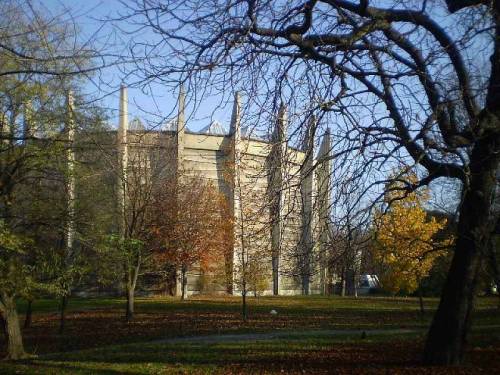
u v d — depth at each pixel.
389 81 8.61
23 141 13.23
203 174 32.97
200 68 8.07
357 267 10.66
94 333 21.34
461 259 10.09
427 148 7.96
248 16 8.43
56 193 14.95
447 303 10.21
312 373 10.31
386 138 8.16
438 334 10.26
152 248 26.92
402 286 23.12
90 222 15.40
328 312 28.45
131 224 22.25
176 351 13.41
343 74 8.55
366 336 16.12
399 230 17.91
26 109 13.20
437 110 7.96
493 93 9.14
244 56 8.57
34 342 19.52
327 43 8.98
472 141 8.99
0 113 13.04
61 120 13.23
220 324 22.72
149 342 17.20
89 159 14.15
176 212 29.72
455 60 8.45
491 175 9.62
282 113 8.79
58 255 15.05
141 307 32.34
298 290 46.22
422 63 8.23
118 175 14.97
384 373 9.91
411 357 11.36
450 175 9.05
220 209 32.28
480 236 9.77
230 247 25.38
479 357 11.21
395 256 19.98
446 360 10.15
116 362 12.03
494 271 12.21
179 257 33.34
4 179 13.84
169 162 23.59
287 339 15.69
